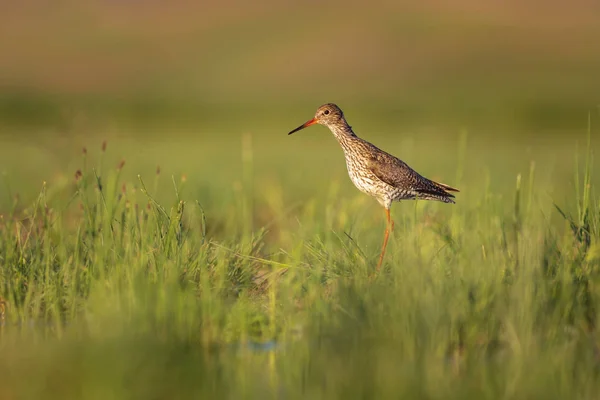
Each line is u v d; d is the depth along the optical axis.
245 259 12.32
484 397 8.80
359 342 9.84
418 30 73.62
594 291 10.28
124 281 10.91
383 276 11.01
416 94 57.53
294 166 27.09
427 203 16.55
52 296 11.11
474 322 9.97
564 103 51.88
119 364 9.25
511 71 63.44
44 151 26.89
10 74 60.94
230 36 74.75
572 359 9.39
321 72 65.12
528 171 25.08
